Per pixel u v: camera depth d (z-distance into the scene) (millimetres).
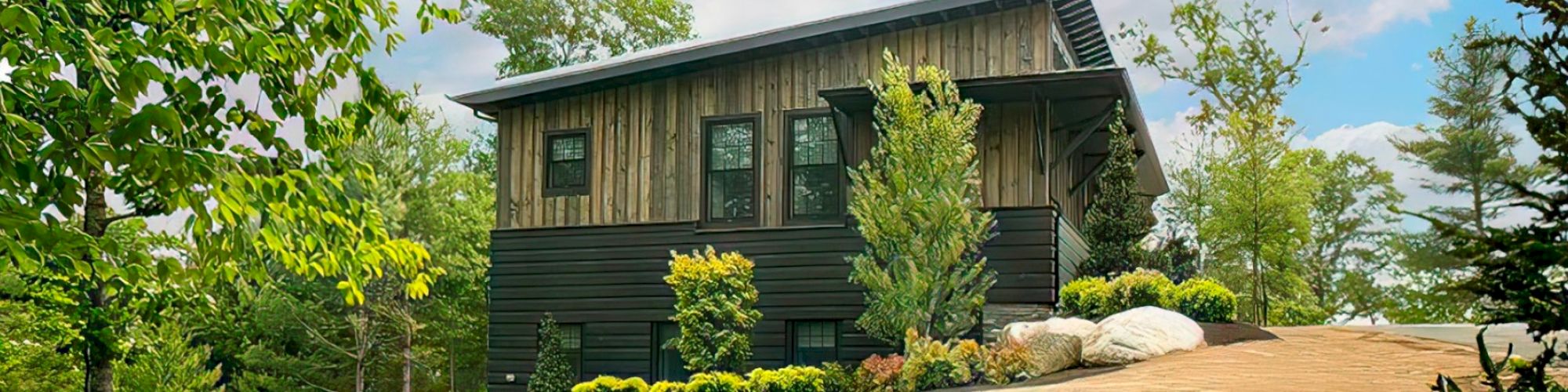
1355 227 28859
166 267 7367
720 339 16922
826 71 18484
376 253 8047
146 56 6852
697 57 18641
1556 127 3330
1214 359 13016
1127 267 18828
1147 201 29516
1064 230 18281
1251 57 36812
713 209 18875
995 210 17312
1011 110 17594
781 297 18188
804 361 18141
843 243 17922
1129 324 13930
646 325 19047
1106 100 17469
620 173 19531
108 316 10930
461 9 8906
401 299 28891
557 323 19641
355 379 29703
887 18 17875
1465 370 11188
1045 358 13953
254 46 6770
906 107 15820
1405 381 10633
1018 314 16719
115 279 10148
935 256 15438
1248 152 28438
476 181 30547
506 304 20062
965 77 17812
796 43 18469
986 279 15727
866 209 15711
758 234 18453
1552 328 3289
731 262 17406
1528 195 3279
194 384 20156
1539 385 3451
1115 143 19172
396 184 26719
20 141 6168
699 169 19000
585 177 19797
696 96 19172
